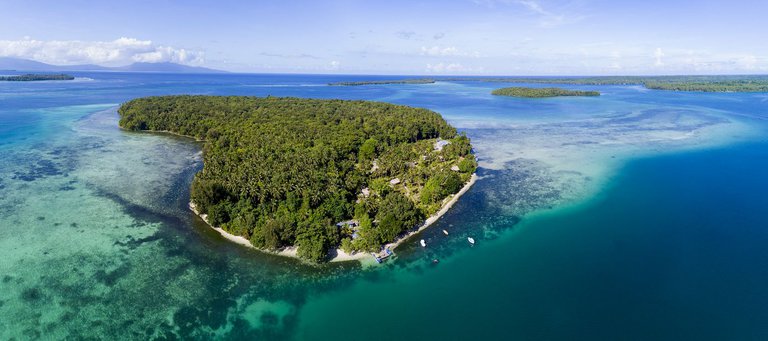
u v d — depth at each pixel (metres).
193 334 51.81
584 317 56.28
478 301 59.47
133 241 72.06
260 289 60.62
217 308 56.44
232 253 69.06
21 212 81.75
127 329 51.88
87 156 123.44
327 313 56.50
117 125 175.00
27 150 128.75
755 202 95.88
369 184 97.75
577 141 158.38
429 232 79.25
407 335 52.88
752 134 174.88
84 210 83.75
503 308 58.00
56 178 102.19
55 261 65.00
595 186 105.44
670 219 86.50
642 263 69.44
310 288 61.34
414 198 93.31
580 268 68.06
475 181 107.69
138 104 192.12
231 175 89.50
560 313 57.12
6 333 49.81
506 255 71.69
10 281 59.41
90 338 50.16
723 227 82.88
